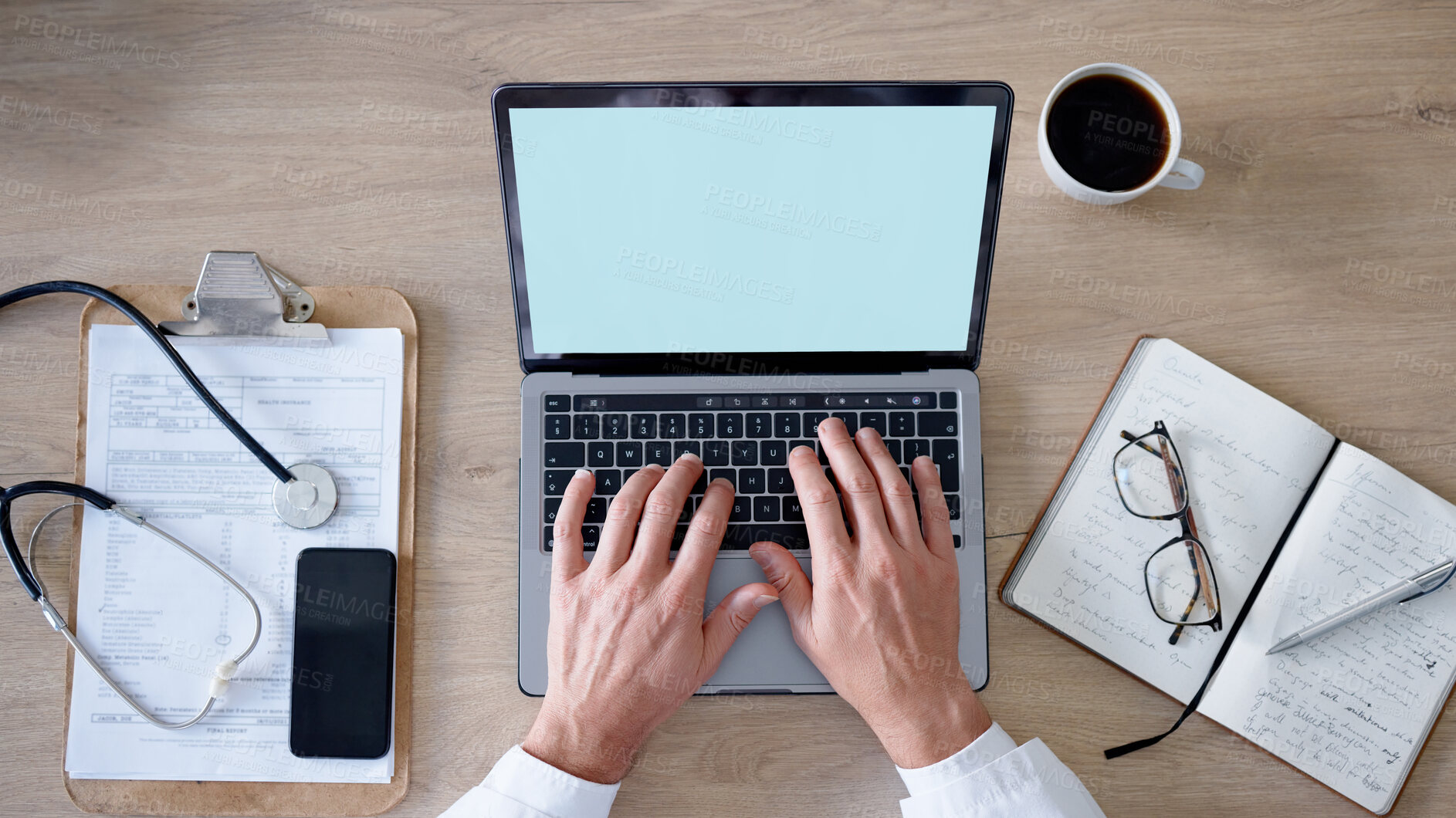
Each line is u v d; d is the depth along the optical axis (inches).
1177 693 29.1
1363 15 31.8
